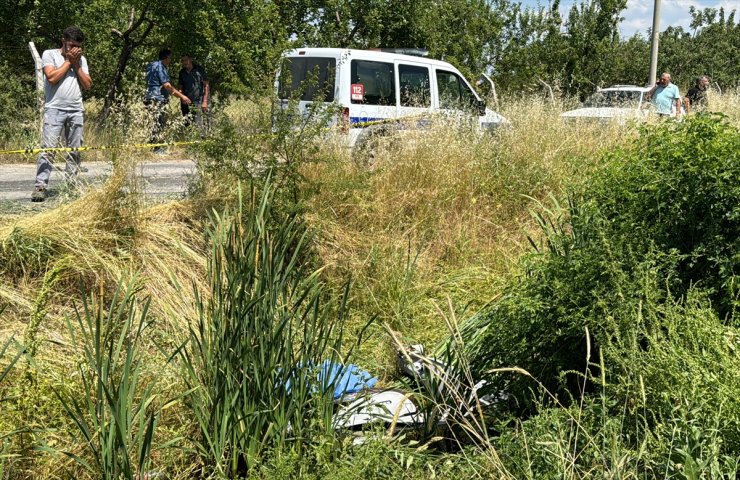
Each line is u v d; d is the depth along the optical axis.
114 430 2.98
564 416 3.27
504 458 3.15
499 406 3.90
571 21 22.73
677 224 4.05
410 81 11.15
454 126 8.20
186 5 15.96
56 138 7.61
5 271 4.92
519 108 9.45
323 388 3.56
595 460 2.96
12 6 16.98
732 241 3.91
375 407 3.90
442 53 20.47
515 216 7.18
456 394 3.47
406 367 4.45
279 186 5.85
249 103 6.46
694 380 2.94
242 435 3.36
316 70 6.22
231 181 5.90
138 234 5.39
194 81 13.85
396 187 7.04
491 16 21.00
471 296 5.83
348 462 3.18
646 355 3.23
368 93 10.59
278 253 3.83
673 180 4.07
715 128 4.16
